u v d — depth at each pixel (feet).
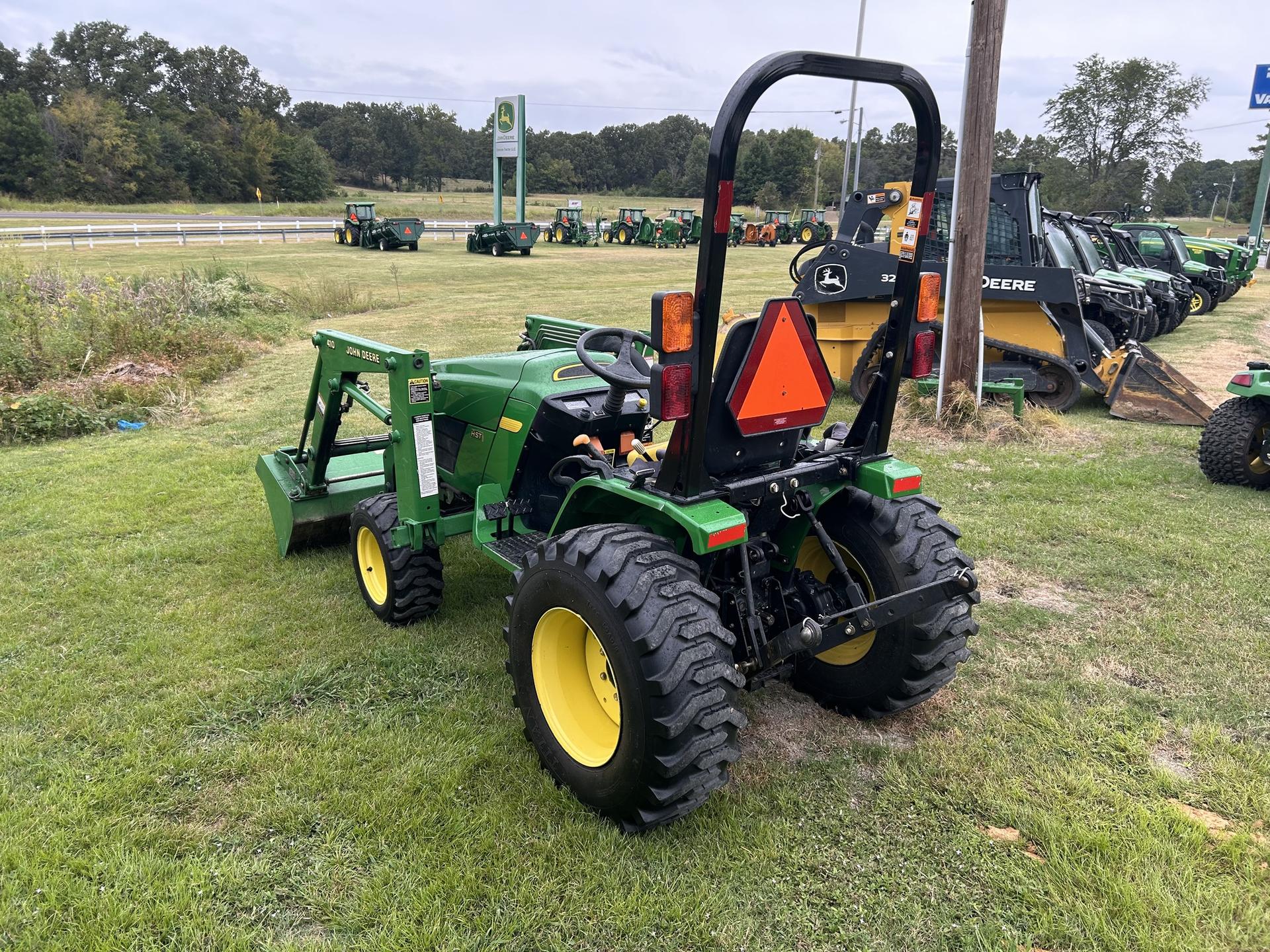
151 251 92.48
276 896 8.04
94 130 226.58
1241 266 64.90
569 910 7.84
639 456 10.42
